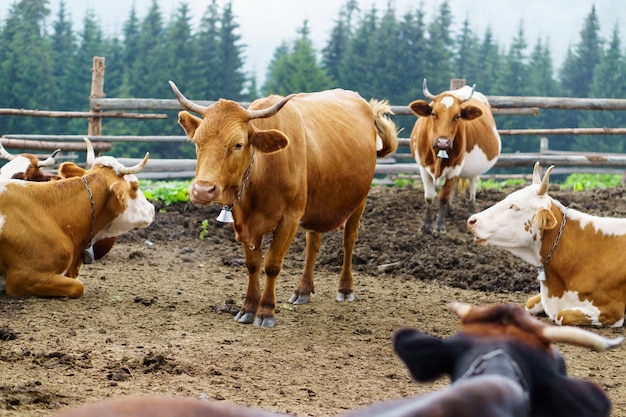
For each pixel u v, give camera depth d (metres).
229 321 7.59
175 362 6.57
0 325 7.09
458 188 11.26
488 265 9.44
